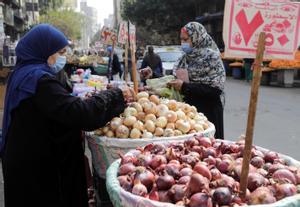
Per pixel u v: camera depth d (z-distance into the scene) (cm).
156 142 311
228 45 218
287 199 201
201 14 3472
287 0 212
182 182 221
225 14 217
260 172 236
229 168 240
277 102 1224
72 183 301
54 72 292
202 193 200
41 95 265
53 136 282
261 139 734
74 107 270
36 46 280
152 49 1213
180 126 351
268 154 263
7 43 1077
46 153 277
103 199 363
